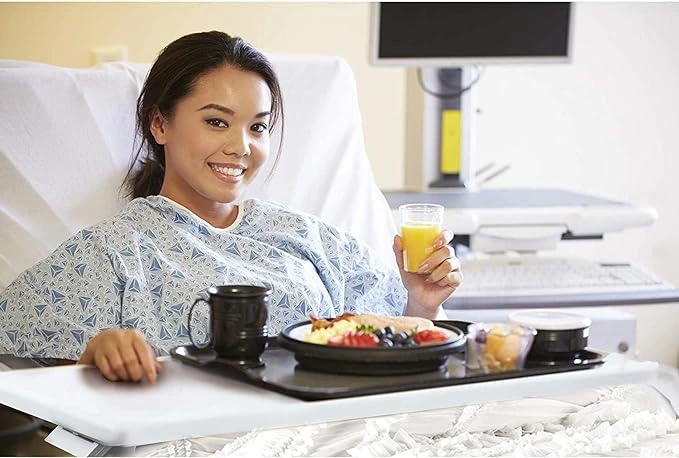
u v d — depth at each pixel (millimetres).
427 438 1813
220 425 1507
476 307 2889
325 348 1672
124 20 3324
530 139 3939
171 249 2178
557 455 1710
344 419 1572
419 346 1674
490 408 1915
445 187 3619
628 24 3982
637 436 1817
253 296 1735
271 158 2711
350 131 2828
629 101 4020
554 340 1770
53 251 2338
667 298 3031
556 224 3189
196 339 2102
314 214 2711
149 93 2268
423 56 3414
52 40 3256
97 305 2066
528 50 3465
